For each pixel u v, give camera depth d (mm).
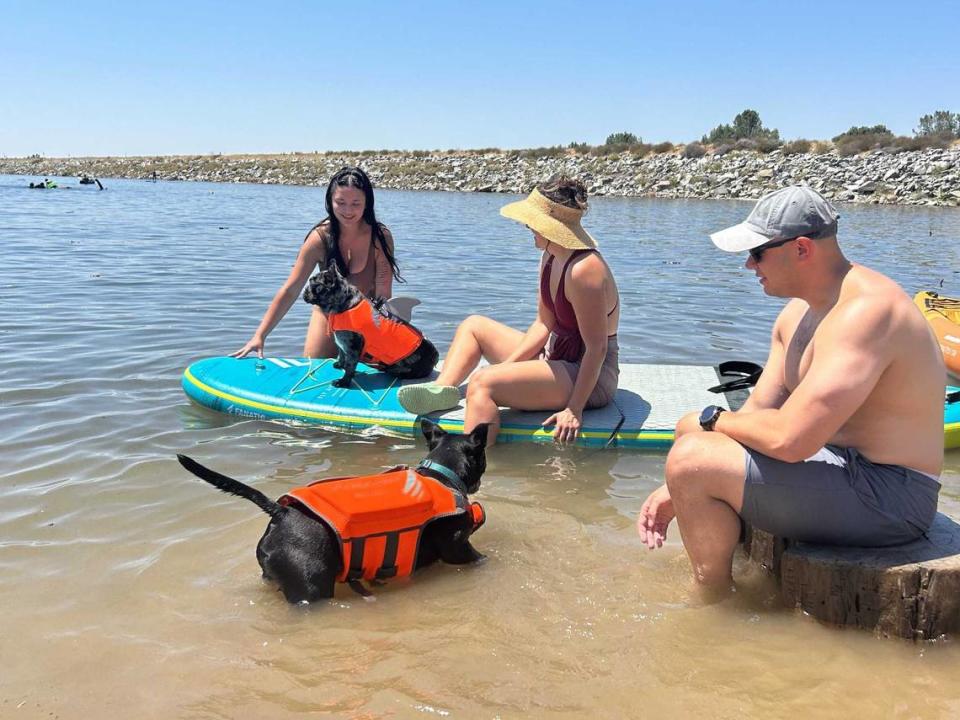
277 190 42875
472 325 5746
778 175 36406
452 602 3217
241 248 15164
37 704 2520
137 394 5781
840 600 3025
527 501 4230
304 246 6254
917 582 2910
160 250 14438
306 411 5332
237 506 4008
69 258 12898
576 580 3404
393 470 3600
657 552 3666
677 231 19781
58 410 5359
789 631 3033
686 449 3168
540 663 2801
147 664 2736
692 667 2795
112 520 3822
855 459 3020
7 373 6133
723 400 5535
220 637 2910
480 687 2656
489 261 13734
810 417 2812
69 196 32594
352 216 6102
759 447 2996
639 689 2666
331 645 2885
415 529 3250
